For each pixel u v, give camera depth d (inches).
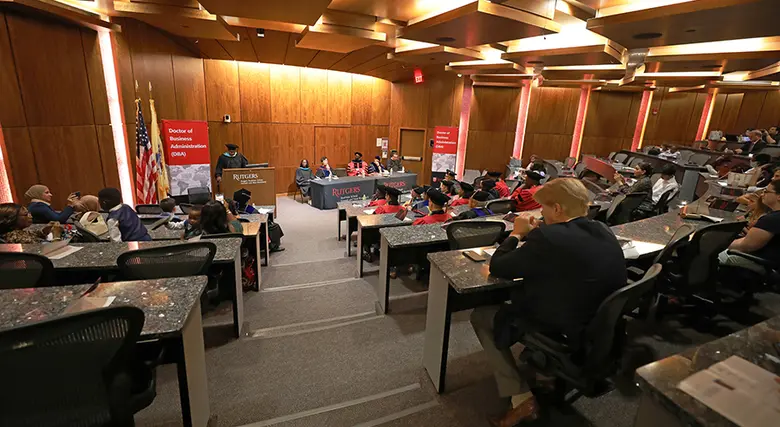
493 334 73.5
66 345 41.7
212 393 84.7
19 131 140.0
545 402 77.4
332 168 401.4
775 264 97.0
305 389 86.5
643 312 111.4
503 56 249.9
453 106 400.5
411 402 81.9
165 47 240.8
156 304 60.6
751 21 135.9
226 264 105.3
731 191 199.6
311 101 374.0
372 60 294.8
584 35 214.8
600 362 60.1
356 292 146.4
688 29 150.5
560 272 58.9
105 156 186.7
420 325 117.0
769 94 437.4
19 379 40.1
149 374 57.9
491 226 107.0
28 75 143.3
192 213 145.2
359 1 167.5
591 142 470.0
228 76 327.9
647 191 200.8
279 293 145.2
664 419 34.3
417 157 428.1
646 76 324.2
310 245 221.5
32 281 81.3
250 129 349.7
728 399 31.8
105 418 47.9
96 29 176.9
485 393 84.6
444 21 160.7
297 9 161.9
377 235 165.6
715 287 98.4
